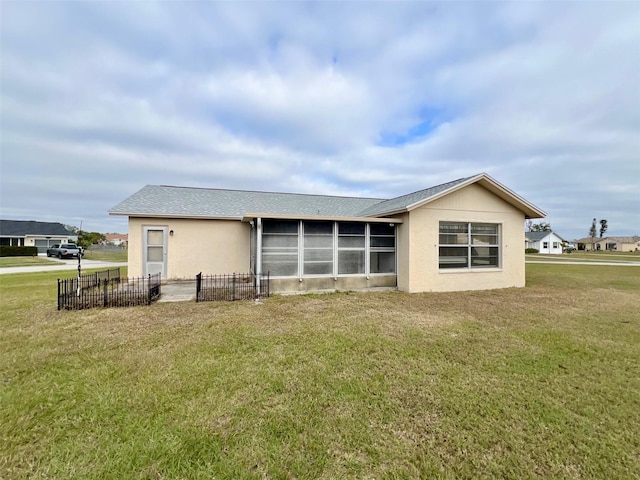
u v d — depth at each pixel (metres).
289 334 5.21
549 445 2.43
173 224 11.82
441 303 8.08
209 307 7.35
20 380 3.45
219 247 12.28
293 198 15.89
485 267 10.92
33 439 2.43
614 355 4.33
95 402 2.98
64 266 20.34
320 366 3.90
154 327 5.60
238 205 13.53
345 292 9.75
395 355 4.30
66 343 4.70
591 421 2.75
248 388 3.30
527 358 4.20
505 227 11.12
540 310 7.27
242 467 2.16
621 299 8.77
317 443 2.42
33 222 43.81
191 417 2.74
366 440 2.47
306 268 9.81
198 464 2.18
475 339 5.01
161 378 3.50
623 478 2.10
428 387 3.36
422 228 10.05
